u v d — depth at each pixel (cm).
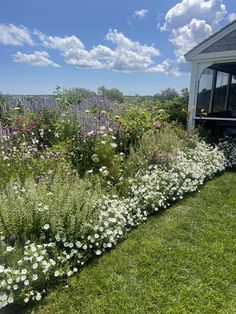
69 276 214
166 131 536
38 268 198
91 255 240
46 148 407
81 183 293
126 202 314
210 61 679
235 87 914
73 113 468
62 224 238
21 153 374
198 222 310
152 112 627
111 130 428
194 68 705
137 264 232
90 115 461
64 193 258
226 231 290
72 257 230
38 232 233
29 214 232
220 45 649
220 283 210
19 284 189
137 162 403
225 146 610
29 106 527
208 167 481
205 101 764
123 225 276
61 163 342
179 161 444
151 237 275
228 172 523
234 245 262
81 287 204
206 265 231
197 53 688
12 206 233
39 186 272
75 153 388
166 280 212
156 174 378
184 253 247
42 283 198
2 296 174
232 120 683
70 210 246
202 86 735
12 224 224
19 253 203
